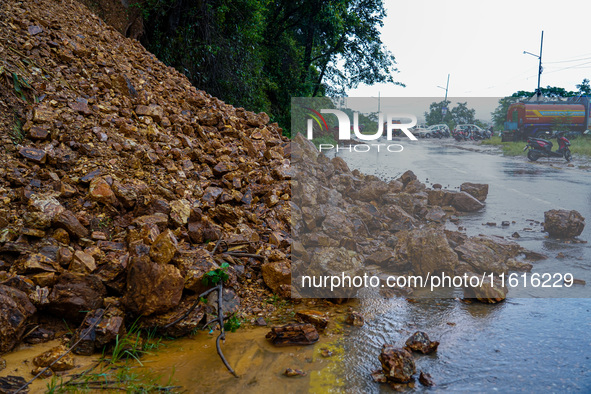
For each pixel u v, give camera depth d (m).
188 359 3.04
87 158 4.84
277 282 4.11
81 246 3.79
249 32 15.32
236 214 4.90
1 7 6.54
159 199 4.48
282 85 21.44
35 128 4.77
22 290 3.13
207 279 3.62
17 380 2.63
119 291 3.43
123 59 7.84
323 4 21.00
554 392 2.66
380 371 2.89
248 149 6.93
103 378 2.72
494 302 4.02
